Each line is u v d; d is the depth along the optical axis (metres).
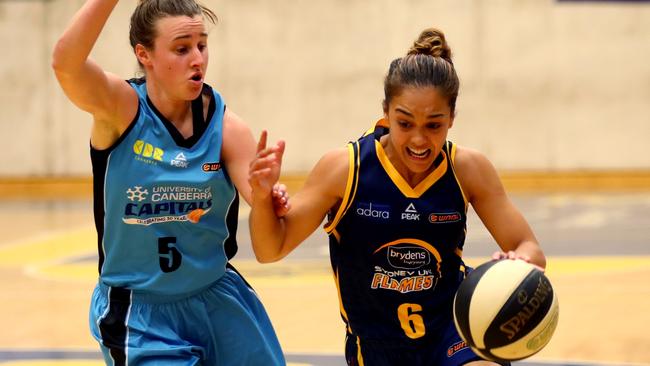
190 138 5.68
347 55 28.12
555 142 27.98
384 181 5.71
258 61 28.23
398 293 5.82
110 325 5.72
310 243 18.67
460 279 6.02
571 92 27.91
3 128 28.55
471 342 5.31
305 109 28.27
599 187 27.97
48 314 12.12
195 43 5.56
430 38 5.46
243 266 15.70
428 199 5.71
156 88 5.70
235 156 5.78
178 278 5.74
